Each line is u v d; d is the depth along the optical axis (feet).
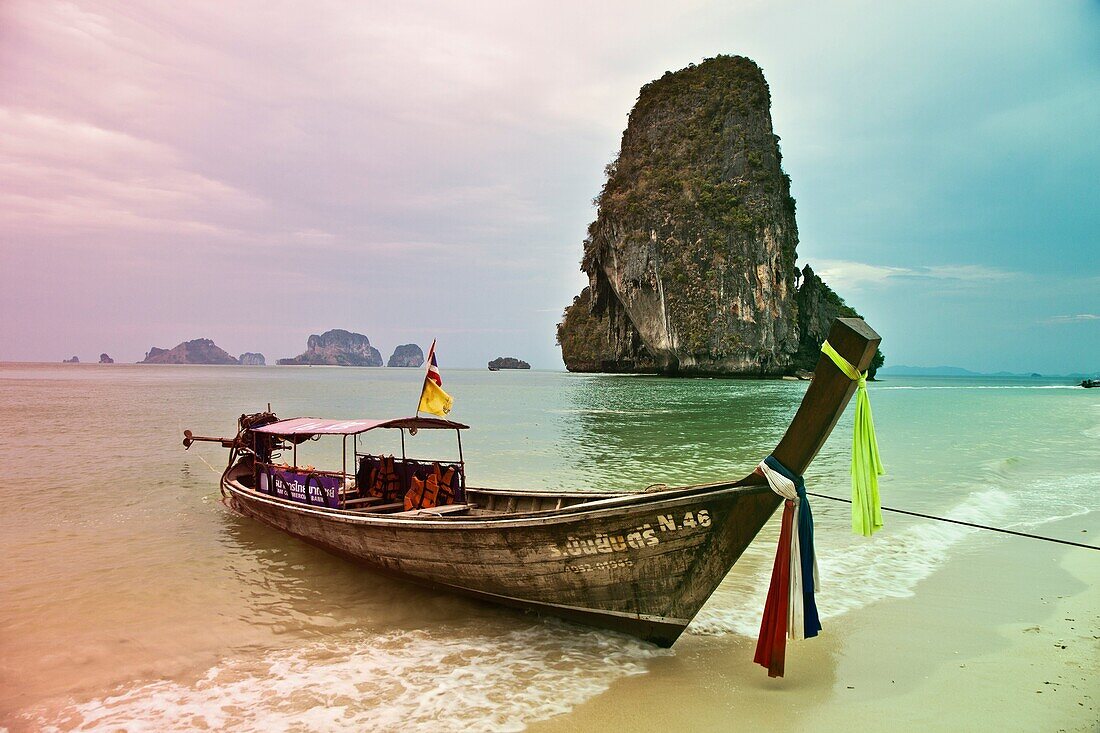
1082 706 16.15
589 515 18.85
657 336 288.30
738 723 15.58
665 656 19.47
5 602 23.70
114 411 106.52
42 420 90.63
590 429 84.53
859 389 16.81
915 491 42.09
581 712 16.14
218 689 17.46
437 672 18.45
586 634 21.21
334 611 23.25
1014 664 18.57
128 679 17.99
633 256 288.51
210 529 34.47
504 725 15.52
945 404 151.74
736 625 21.74
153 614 22.75
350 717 15.96
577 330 388.16
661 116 315.17
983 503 38.50
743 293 274.36
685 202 283.38
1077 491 42.42
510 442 71.92
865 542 31.14
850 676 17.95
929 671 18.21
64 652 19.65
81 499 41.29
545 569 20.54
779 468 17.07
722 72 307.99
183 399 139.95
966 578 26.04
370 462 31.81
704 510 17.81
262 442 37.91
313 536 29.32
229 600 24.25
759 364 277.23
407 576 25.17
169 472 51.08
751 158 284.00
